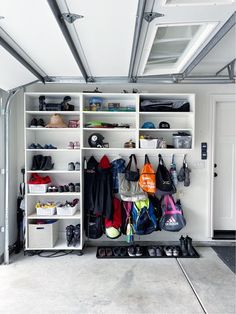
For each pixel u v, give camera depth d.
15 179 3.57
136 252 3.30
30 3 1.56
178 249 3.38
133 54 2.53
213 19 1.90
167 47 2.54
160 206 3.49
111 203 3.36
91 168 3.52
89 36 2.11
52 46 2.22
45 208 3.36
